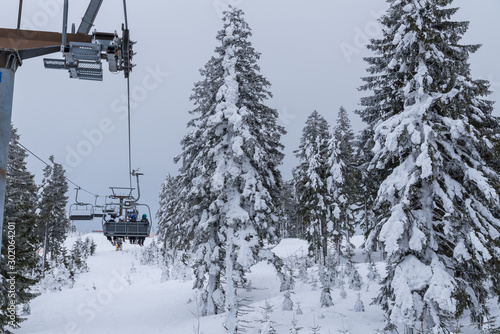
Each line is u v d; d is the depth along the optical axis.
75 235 105.81
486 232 11.48
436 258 12.16
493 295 12.56
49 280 39.06
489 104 14.69
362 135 19.41
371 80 19.33
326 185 35.44
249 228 18.61
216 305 21.89
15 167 31.19
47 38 7.03
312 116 41.09
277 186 21.70
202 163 20.91
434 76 13.48
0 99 6.20
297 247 51.56
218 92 19.92
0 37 6.63
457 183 12.48
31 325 23.66
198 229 20.95
